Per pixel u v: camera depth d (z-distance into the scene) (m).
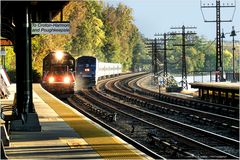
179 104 77.50
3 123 27.44
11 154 24.86
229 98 70.12
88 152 25.50
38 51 121.75
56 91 81.44
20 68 32.16
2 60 96.88
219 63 106.00
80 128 34.88
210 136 39.22
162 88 129.62
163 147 32.94
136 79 176.12
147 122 48.03
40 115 43.69
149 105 69.56
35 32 31.73
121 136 37.44
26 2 31.08
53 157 24.05
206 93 80.44
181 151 29.14
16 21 31.61
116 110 62.03
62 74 81.69
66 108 50.69
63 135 31.41
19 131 32.59
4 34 49.28
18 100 32.66
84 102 72.38
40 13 36.66
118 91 103.56
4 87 65.25
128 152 25.50
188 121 52.16
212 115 53.84
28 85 32.50
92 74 110.81
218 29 103.81
